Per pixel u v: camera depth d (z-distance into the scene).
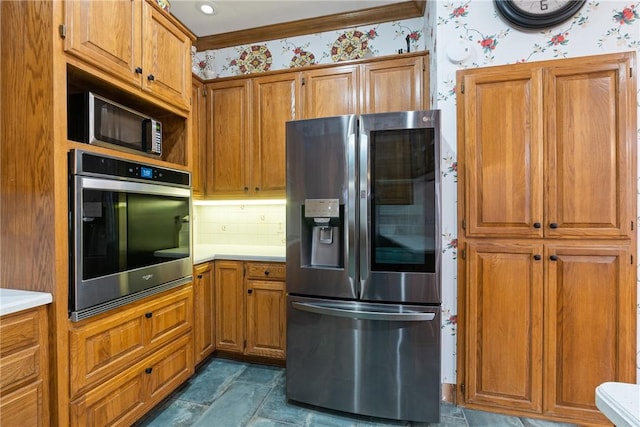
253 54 2.92
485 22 1.82
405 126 1.65
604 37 1.69
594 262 1.66
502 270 1.77
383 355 1.67
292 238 1.82
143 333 1.62
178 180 1.88
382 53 2.62
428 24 2.30
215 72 2.99
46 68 1.22
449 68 1.87
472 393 1.82
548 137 1.70
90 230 1.33
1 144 1.28
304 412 1.80
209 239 3.07
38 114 1.23
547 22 1.72
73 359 1.27
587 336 1.67
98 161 1.36
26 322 1.15
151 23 1.71
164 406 1.85
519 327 1.75
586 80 1.66
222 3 2.45
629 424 0.49
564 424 1.69
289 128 1.81
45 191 1.22
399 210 1.68
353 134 1.69
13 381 1.11
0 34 1.28
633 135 1.61
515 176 1.74
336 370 1.74
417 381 1.64
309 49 2.79
